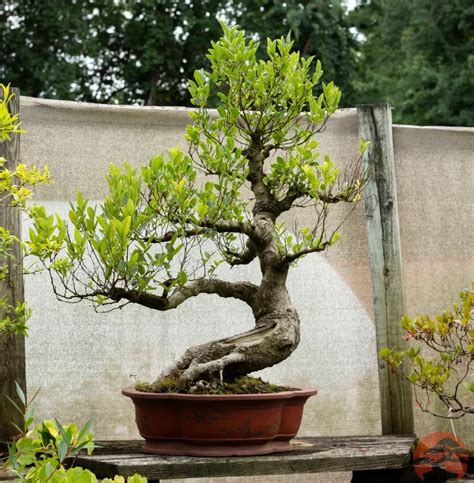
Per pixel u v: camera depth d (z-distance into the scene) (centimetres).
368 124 354
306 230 289
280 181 298
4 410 314
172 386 275
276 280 290
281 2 1176
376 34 1362
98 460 262
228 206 282
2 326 276
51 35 1209
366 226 352
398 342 347
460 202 365
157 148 345
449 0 1091
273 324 287
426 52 1127
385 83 1208
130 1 1286
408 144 363
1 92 331
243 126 297
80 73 1242
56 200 333
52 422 193
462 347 323
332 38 1223
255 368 282
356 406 350
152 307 275
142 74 1278
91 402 332
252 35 1201
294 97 288
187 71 1265
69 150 336
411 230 359
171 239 271
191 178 271
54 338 330
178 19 1265
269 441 276
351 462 277
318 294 352
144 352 338
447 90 1041
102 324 335
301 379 348
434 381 306
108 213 266
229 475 262
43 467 173
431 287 359
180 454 270
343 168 357
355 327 353
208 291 290
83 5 1291
